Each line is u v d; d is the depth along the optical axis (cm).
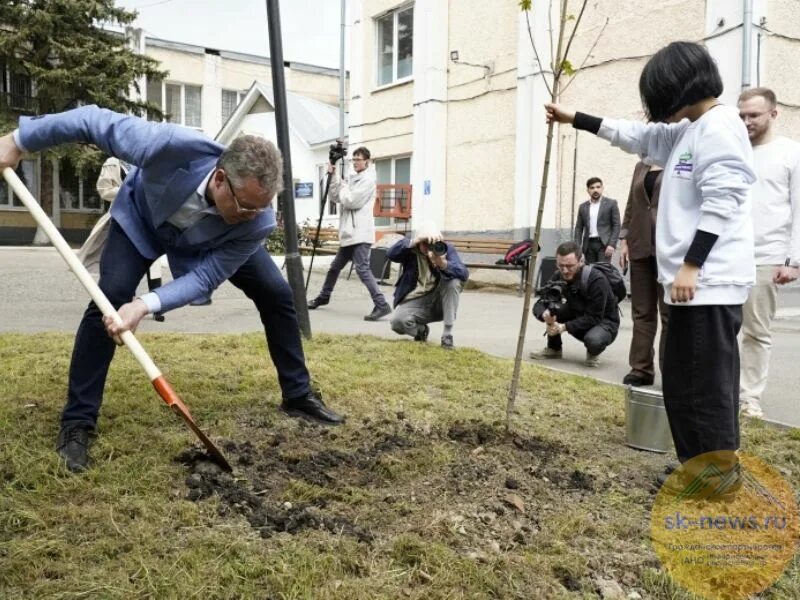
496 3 1286
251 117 2489
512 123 1276
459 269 582
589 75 1121
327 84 3209
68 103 2178
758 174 398
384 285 1205
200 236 288
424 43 1403
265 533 237
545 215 1192
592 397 446
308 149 2180
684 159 272
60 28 2120
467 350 585
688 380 273
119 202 310
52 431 322
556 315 588
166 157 272
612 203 932
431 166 1414
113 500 258
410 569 220
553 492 287
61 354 495
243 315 769
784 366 570
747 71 920
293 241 580
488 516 260
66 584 202
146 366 275
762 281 399
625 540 251
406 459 310
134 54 2219
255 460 304
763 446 355
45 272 1173
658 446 343
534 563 228
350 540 235
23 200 282
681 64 263
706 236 258
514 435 349
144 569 210
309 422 364
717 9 945
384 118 1566
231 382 430
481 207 1352
